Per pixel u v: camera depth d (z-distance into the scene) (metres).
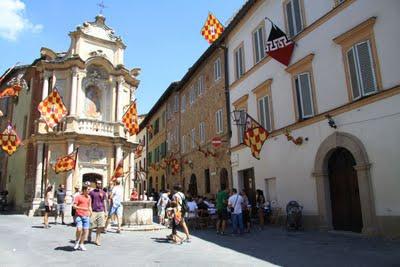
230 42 23.75
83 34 30.20
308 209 15.38
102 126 29.11
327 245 10.97
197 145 29.27
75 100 28.33
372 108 12.50
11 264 8.59
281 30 17.48
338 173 14.41
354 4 13.48
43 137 27.42
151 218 17.14
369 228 12.27
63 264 8.56
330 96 14.46
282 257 9.23
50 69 29.25
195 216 17.47
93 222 11.89
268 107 18.83
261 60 19.45
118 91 30.69
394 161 11.64
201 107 28.70
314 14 15.74
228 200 15.05
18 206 30.05
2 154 37.06
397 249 9.84
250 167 20.42
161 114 42.09
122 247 11.36
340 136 13.72
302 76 16.12
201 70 29.02
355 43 13.34
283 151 17.30
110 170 28.84
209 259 9.12
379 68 12.33
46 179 26.89
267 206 17.73
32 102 30.12
